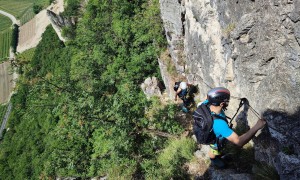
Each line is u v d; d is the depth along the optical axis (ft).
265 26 15.85
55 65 138.41
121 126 38.65
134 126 40.06
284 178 15.61
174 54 43.98
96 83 62.08
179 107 41.88
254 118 18.93
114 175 39.86
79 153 53.98
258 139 18.81
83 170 52.08
